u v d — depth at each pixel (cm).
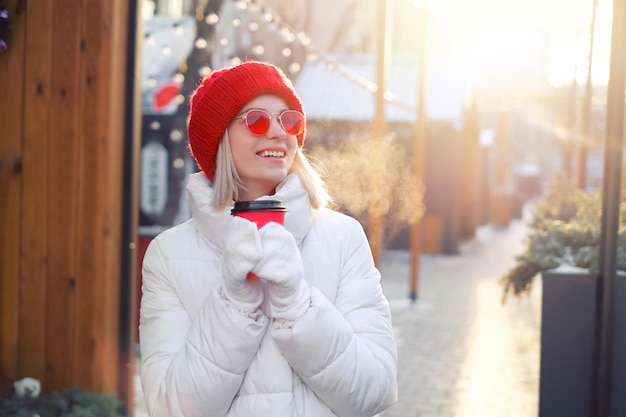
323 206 218
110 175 412
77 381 409
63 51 408
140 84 448
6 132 411
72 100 409
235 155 205
